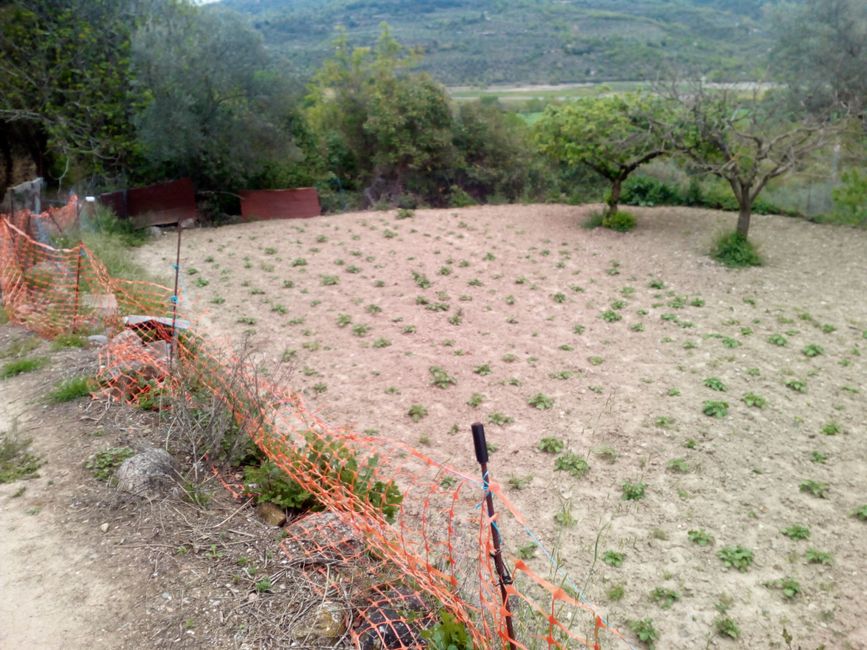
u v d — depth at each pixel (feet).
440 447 23.95
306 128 71.92
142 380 21.88
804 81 61.52
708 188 61.67
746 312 36.11
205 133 60.59
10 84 53.21
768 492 21.09
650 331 34.12
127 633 12.31
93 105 57.36
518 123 88.02
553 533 19.33
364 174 82.23
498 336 34.09
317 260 48.03
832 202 54.08
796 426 24.77
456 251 49.60
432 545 17.83
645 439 24.18
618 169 52.54
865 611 16.48
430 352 32.14
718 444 23.75
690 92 45.44
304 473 16.11
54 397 21.53
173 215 60.39
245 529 15.26
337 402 27.09
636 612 16.53
